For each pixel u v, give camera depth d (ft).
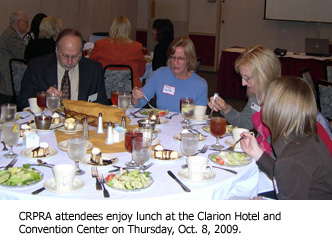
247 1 30.50
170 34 16.90
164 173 5.45
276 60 7.23
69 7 25.44
